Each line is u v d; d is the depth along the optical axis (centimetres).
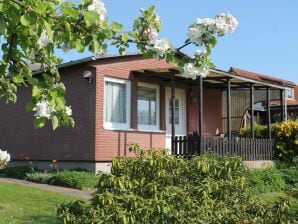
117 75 1616
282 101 2066
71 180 1302
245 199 495
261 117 2631
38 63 416
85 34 372
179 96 1861
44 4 325
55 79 384
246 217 462
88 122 1562
